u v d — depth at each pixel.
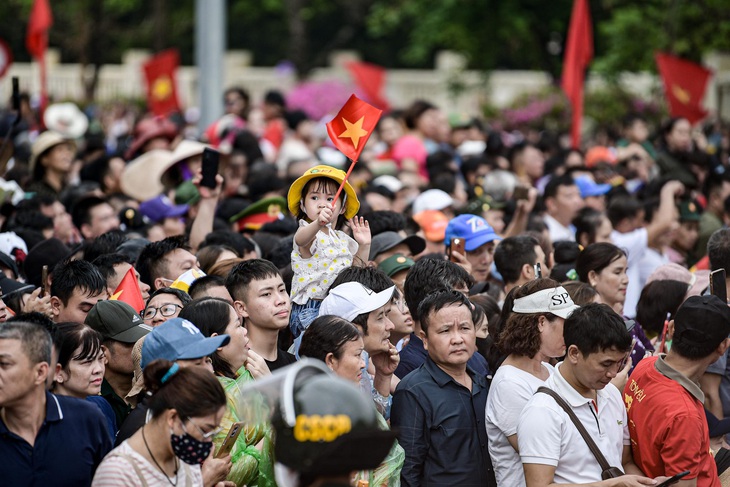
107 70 77.00
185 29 84.19
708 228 25.84
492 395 13.52
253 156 32.72
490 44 54.91
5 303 15.52
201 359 11.66
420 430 13.54
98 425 12.18
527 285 13.70
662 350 15.11
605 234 21.69
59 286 15.13
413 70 87.12
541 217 24.64
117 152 34.19
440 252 21.42
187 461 10.52
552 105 49.94
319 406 7.25
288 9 78.44
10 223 21.66
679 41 47.53
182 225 23.86
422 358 15.52
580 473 12.52
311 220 15.48
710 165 31.89
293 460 7.29
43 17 39.25
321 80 68.50
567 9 53.28
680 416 12.80
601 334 12.28
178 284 15.93
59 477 11.69
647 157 35.72
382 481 12.50
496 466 13.47
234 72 79.75
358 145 15.73
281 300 14.07
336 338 12.59
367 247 15.95
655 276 18.22
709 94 55.28
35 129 40.72
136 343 13.52
